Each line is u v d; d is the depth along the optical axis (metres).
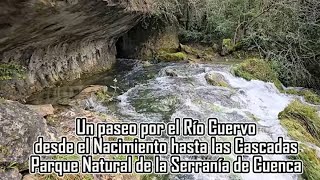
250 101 8.03
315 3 11.24
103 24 7.87
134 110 6.66
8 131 3.53
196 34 14.59
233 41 13.30
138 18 10.02
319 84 10.55
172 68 10.20
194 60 11.83
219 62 11.55
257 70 9.70
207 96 7.63
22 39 5.83
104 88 7.61
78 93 7.34
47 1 4.65
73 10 5.50
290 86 10.34
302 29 11.23
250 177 4.96
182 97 7.36
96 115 5.47
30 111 4.03
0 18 4.57
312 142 6.13
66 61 8.67
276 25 11.95
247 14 13.16
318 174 5.22
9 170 3.46
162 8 12.36
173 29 13.14
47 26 5.72
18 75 6.46
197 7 14.59
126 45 12.98
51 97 6.95
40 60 7.55
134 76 9.52
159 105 6.93
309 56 10.85
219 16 14.27
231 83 8.96
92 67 9.93
